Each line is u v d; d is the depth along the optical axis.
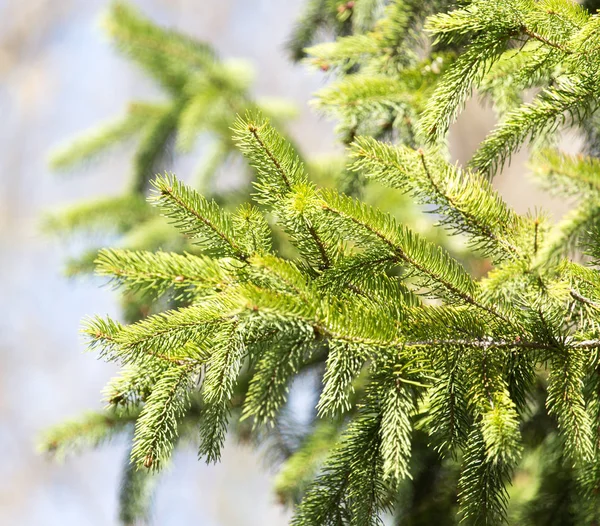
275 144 2.34
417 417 2.50
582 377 2.32
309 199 2.31
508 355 2.33
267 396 2.43
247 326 2.32
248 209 2.35
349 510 2.34
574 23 2.35
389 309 2.32
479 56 2.38
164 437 2.31
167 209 2.33
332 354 2.31
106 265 2.30
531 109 2.36
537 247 2.25
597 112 2.54
